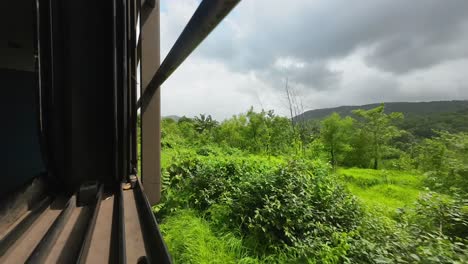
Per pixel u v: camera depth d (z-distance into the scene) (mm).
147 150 2072
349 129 26344
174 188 5367
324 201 4465
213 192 5086
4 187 3668
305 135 12156
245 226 4145
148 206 983
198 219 4293
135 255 744
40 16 1248
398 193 10484
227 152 11992
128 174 1468
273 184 4648
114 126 1340
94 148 1355
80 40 1322
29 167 3908
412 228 3961
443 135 11422
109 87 1360
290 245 3756
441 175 8953
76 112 1324
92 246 785
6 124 3740
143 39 2029
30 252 788
